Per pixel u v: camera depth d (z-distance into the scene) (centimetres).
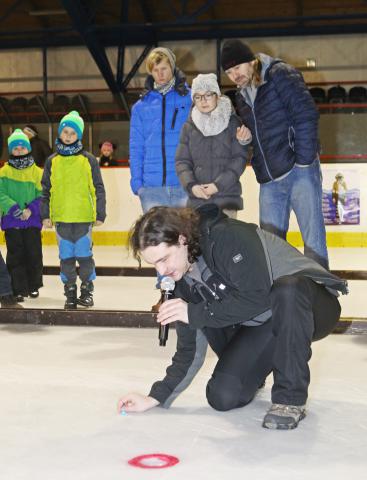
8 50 1487
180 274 188
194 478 159
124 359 295
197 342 213
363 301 483
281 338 198
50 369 276
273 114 329
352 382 253
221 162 357
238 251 192
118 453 177
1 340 340
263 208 342
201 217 194
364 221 912
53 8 1433
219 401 212
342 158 977
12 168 470
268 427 197
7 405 223
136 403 214
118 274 660
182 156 363
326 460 171
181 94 389
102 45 1421
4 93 1361
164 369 276
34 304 465
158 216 179
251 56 327
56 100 1371
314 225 334
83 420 206
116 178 933
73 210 422
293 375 198
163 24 1355
